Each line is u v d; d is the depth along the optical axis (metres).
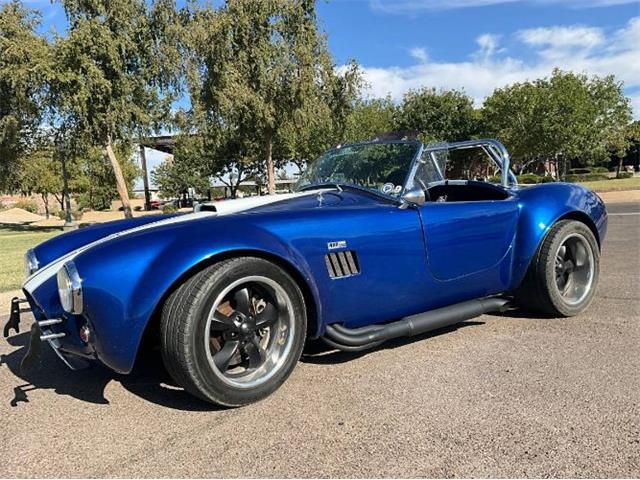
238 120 24.62
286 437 2.49
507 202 3.93
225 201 3.68
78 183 43.72
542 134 32.72
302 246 2.93
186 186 45.28
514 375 3.11
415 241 3.32
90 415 2.85
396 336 3.32
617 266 6.28
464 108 39.62
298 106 23.83
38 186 41.16
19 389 3.28
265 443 2.45
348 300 3.11
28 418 2.85
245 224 2.85
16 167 29.11
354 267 3.11
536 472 2.14
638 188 26.02
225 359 2.75
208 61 23.12
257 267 2.74
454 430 2.49
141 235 2.76
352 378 3.16
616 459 2.21
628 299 4.73
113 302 2.56
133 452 2.43
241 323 2.78
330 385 3.07
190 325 2.57
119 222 3.90
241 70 23.42
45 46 21.53
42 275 3.21
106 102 21.83
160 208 48.53
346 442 2.43
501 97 35.19
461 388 2.96
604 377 3.03
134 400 3.01
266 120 23.45
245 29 22.91
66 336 2.87
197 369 2.61
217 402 2.72
